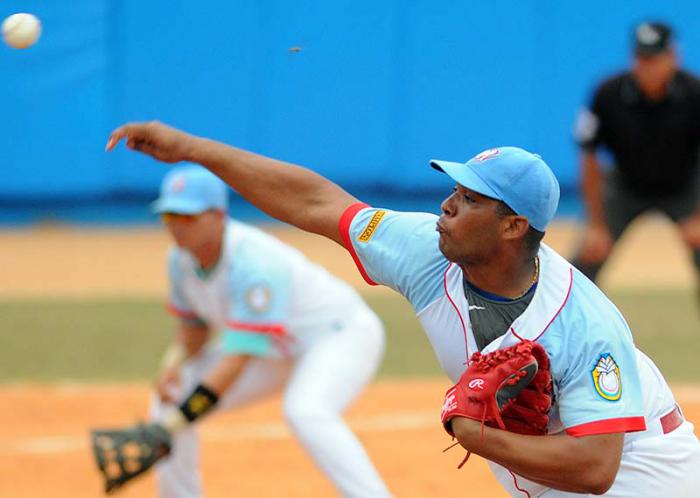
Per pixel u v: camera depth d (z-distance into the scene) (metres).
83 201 59.91
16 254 54.09
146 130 15.80
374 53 60.16
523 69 62.00
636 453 15.16
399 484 26.75
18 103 57.41
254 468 28.06
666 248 60.34
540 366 13.66
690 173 36.97
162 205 22.00
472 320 14.27
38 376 36.12
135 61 57.75
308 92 59.62
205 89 58.41
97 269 51.78
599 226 37.56
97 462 20.70
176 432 21.33
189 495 23.28
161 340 40.88
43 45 56.94
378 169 60.97
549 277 14.06
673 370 37.22
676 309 46.50
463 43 61.22
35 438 29.95
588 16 62.34
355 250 15.41
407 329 43.28
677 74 35.97
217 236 22.27
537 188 13.51
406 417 32.28
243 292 21.89
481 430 13.70
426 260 14.69
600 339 13.68
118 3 57.34
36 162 58.06
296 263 22.92
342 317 22.98
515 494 15.89
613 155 37.09
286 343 22.94
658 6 63.00
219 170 15.87
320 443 20.89
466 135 61.81
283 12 58.81
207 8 57.97
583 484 13.67
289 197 15.85
